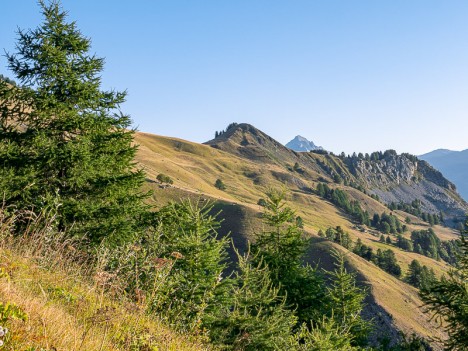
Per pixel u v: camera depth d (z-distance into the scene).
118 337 4.77
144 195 15.20
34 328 3.62
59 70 14.97
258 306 9.68
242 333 8.22
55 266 6.49
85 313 5.07
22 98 14.62
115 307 5.51
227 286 9.37
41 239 6.55
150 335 5.40
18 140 14.43
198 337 7.11
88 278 6.75
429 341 15.62
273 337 8.38
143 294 6.47
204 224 10.55
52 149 13.32
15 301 4.02
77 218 12.52
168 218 12.57
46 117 14.54
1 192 11.56
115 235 12.41
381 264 124.75
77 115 14.82
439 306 15.52
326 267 97.69
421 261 158.12
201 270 9.01
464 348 14.55
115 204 14.03
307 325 14.07
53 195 13.27
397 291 94.06
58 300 5.19
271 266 14.77
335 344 10.43
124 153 15.77
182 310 7.70
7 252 5.87
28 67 15.21
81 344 3.76
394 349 20.12
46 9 15.38
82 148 13.82
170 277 7.99
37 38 15.28
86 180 14.64
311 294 14.47
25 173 12.81
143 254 7.65
